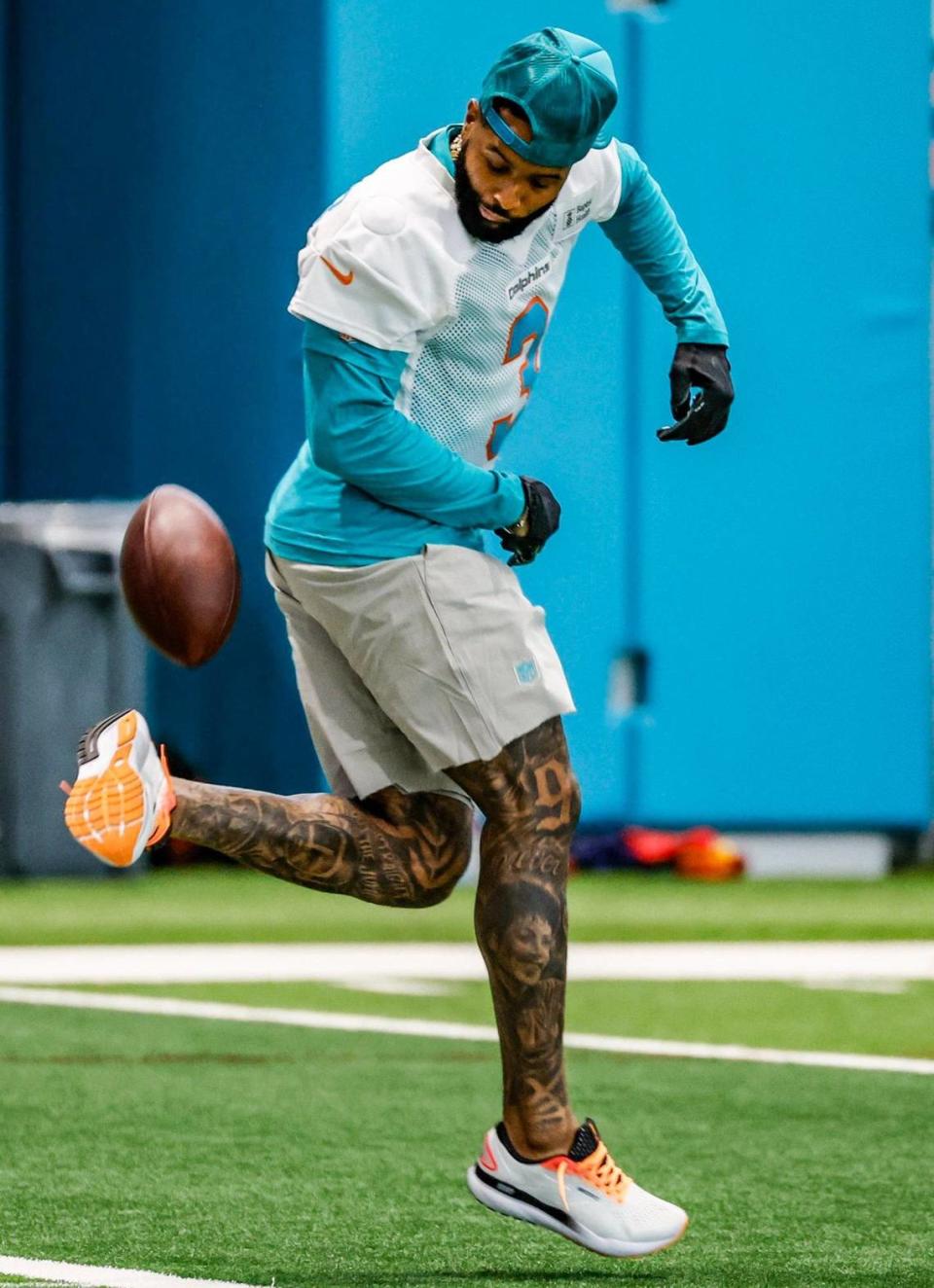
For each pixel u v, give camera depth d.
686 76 35.34
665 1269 10.41
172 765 36.44
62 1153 13.19
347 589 10.54
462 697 10.45
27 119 39.84
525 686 10.51
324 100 33.03
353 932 27.02
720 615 35.62
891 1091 15.72
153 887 32.69
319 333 10.17
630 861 36.44
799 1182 12.56
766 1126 14.36
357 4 33.06
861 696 36.38
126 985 21.41
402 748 10.95
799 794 36.16
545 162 9.95
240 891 32.31
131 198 37.50
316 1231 11.18
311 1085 15.75
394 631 10.47
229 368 35.47
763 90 35.72
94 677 32.44
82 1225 11.19
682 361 11.60
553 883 10.52
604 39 34.81
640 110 35.09
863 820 36.50
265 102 34.41
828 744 36.25
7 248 40.16
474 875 33.59
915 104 36.38
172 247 36.59
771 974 23.03
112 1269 10.12
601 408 34.75
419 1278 10.14
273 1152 13.30
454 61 33.66
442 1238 11.04
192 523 10.90
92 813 9.99
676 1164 13.08
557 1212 10.36
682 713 35.47
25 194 39.91
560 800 10.59
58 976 22.14
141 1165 12.82
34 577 31.92
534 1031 10.43
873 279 36.31
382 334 10.11
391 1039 17.95
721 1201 12.02
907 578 36.53
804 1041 18.19
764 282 35.78
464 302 10.28
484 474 10.48
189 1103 14.97
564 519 34.53
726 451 35.59
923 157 36.41
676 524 35.31
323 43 33.03
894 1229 11.33
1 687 32.12
